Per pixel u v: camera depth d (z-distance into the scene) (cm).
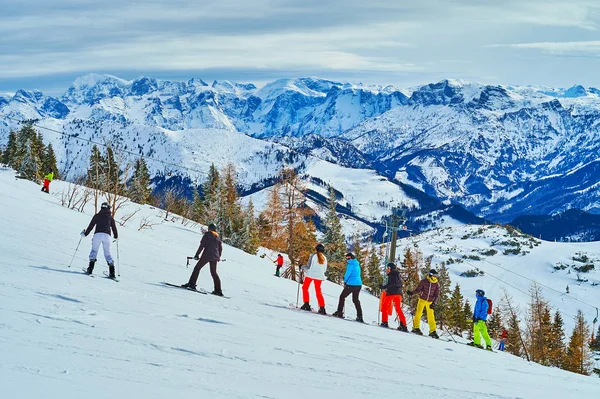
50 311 777
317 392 609
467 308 7250
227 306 1206
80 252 1611
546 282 13350
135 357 620
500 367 1112
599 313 11538
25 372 495
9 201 2556
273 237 4441
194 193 6750
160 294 1163
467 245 15988
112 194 3784
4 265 1112
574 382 1047
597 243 16488
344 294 1509
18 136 7262
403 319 1556
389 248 3562
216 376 602
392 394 660
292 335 977
